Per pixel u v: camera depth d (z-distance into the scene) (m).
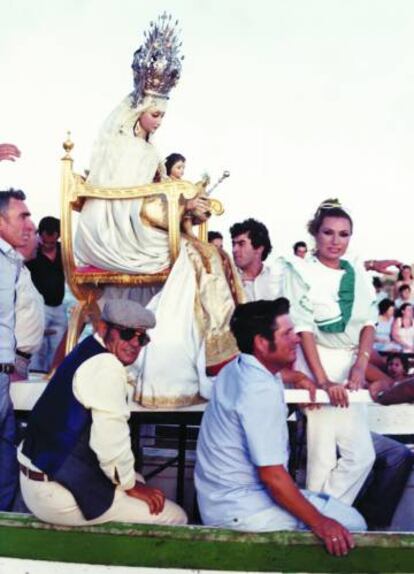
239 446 2.81
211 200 3.75
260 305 2.84
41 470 2.77
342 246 3.52
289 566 2.70
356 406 3.32
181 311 3.44
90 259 3.77
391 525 3.58
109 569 2.78
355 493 3.33
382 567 2.67
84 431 2.78
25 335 3.79
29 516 2.88
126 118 3.88
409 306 7.62
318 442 3.32
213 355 3.42
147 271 3.67
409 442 4.06
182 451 3.63
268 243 4.51
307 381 3.29
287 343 2.82
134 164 3.79
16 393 3.59
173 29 3.89
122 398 2.79
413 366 5.19
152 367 3.33
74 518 2.78
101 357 2.80
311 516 2.69
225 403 2.82
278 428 2.75
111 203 3.70
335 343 3.54
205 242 3.69
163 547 2.75
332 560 2.69
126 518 2.87
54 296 5.29
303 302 3.45
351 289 3.53
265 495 2.81
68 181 3.71
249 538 2.71
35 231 5.14
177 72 3.92
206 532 2.74
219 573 2.72
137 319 2.82
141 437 4.31
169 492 4.00
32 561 2.82
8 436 3.46
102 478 2.81
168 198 3.61
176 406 3.32
